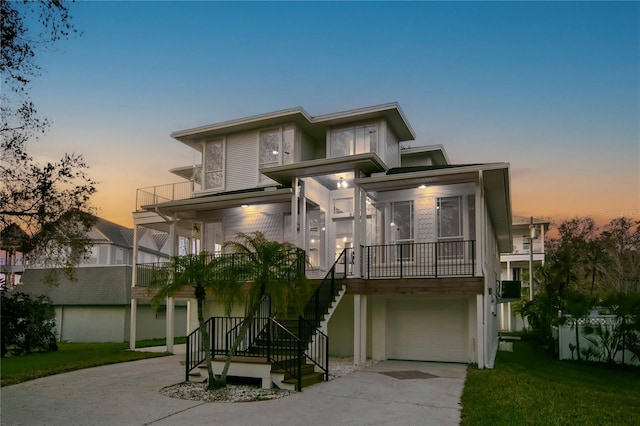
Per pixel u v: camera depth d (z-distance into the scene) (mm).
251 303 9445
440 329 13984
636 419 7203
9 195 13859
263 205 17141
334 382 9953
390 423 6762
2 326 15305
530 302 22453
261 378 9352
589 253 32281
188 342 10258
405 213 14906
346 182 16547
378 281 13039
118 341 23562
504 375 10930
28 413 7340
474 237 13875
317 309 11453
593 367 13820
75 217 15359
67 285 24875
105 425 6648
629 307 13453
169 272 9695
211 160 19609
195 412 7391
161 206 16797
